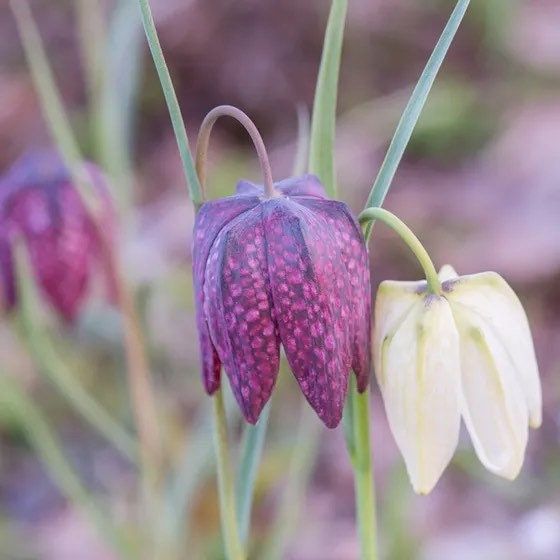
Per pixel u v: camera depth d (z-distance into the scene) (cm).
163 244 99
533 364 44
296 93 119
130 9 69
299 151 51
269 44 120
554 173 101
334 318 43
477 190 102
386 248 98
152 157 116
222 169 110
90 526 69
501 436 44
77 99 122
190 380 85
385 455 81
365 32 121
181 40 119
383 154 110
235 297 43
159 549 63
